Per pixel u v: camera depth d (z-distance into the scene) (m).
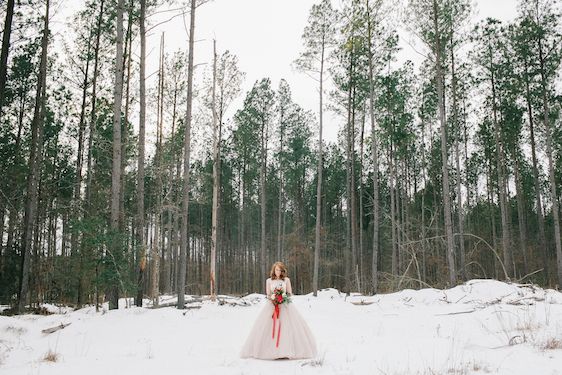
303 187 51.88
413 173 43.94
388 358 7.11
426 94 33.62
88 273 16.25
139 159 16.14
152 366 6.92
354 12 24.88
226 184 47.78
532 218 52.09
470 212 45.69
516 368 5.91
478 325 10.59
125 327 11.16
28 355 8.34
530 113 28.14
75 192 26.00
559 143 32.88
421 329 10.83
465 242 41.62
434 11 22.27
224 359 7.38
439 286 24.41
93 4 22.31
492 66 29.66
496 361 6.42
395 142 32.59
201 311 13.93
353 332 10.77
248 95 40.06
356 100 28.41
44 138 27.20
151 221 21.80
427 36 22.44
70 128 27.45
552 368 5.77
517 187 35.75
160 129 22.62
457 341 8.56
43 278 20.80
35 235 22.20
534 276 31.86
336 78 26.97
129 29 19.39
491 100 31.05
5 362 7.73
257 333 7.71
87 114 23.88
